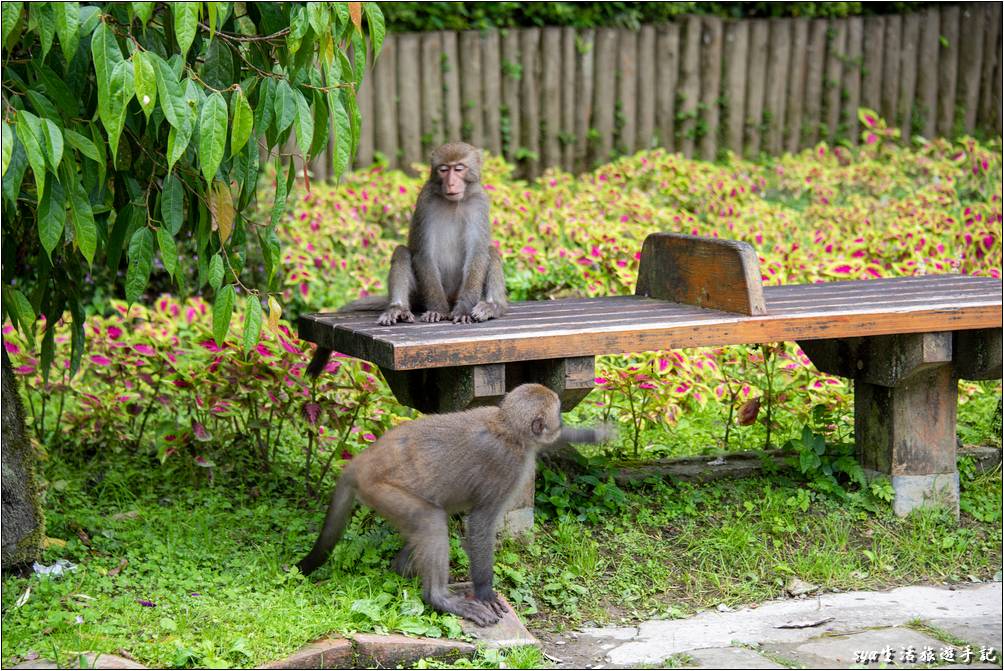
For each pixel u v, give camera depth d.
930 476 6.21
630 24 16.34
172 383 6.48
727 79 15.97
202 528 5.59
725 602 5.34
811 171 12.55
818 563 5.62
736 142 16.09
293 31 4.37
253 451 6.73
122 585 4.91
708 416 7.62
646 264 6.40
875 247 9.13
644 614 5.22
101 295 9.27
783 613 5.21
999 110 17.03
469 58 14.95
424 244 6.17
